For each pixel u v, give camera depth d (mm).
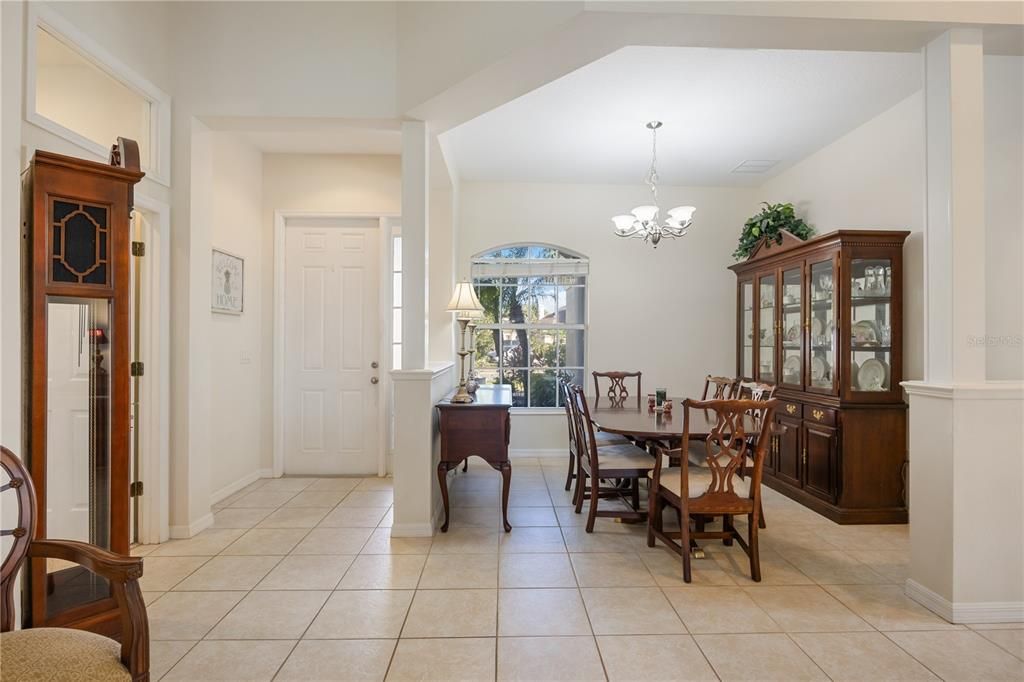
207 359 3258
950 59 2264
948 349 2254
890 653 1934
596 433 4066
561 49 2404
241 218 4203
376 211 4551
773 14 2182
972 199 2252
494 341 5324
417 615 2193
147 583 2484
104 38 2521
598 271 5258
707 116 3709
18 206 1874
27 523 1484
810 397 3764
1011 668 1846
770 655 1917
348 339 4605
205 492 3240
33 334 1825
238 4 3090
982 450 2170
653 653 1928
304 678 1781
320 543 2994
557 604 2291
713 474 2561
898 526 3342
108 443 2029
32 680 1201
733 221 5316
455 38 2725
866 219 3828
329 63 3098
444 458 3197
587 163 4672
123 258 2041
